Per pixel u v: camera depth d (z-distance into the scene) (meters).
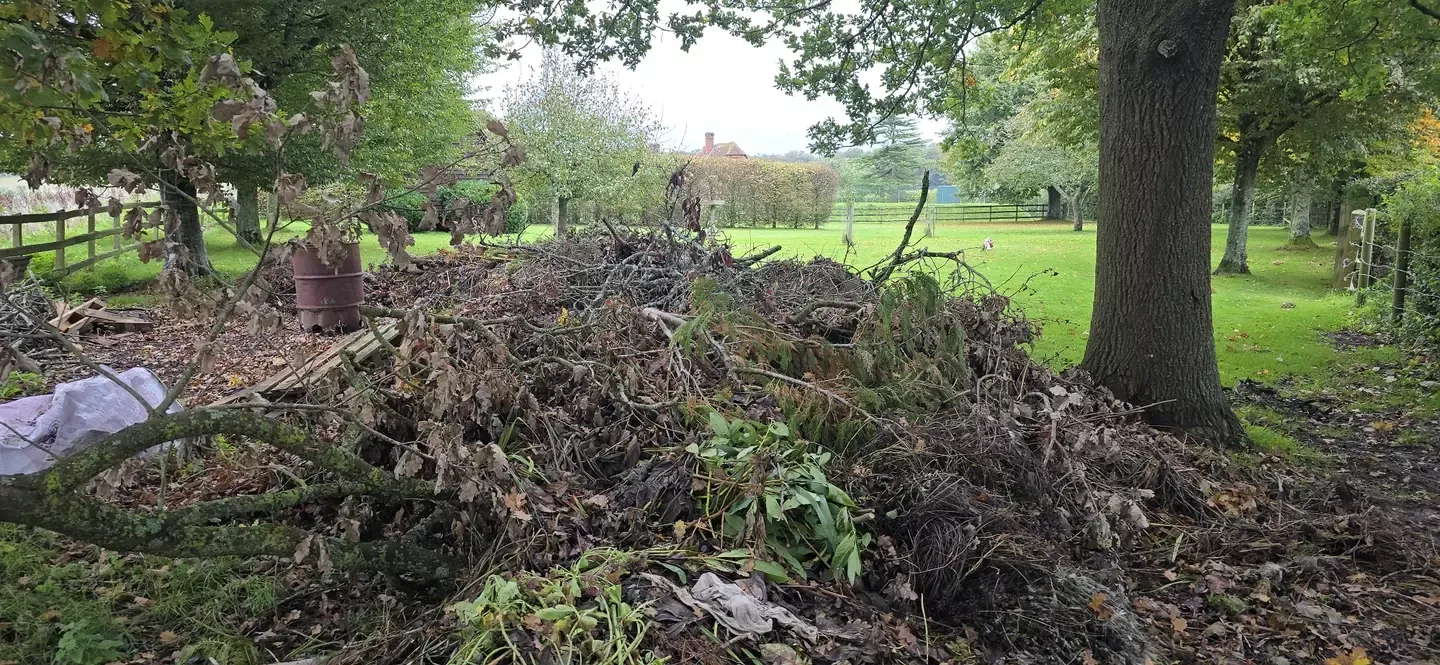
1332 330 10.24
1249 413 6.41
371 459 3.63
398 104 12.48
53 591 3.07
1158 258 5.42
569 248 7.54
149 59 3.91
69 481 2.24
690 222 6.81
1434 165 12.52
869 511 3.32
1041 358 8.08
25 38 2.73
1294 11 8.90
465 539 3.23
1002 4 9.09
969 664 2.85
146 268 12.37
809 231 28.77
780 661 2.46
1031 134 26.45
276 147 2.70
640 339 4.65
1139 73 5.33
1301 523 4.16
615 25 9.30
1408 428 6.13
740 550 2.97
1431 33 8.55
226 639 2.88
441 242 19.89
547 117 19.92
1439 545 4.03
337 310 7.74
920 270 6.31
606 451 3.71
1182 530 4.17
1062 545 3.61
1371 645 3.20
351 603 3.16
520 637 2.38
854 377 4.54
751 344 4.54
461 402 3.39
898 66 10.05
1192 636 3.27
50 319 7.88
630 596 2.64
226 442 4.43
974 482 3.81
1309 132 14.90
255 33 9.70
